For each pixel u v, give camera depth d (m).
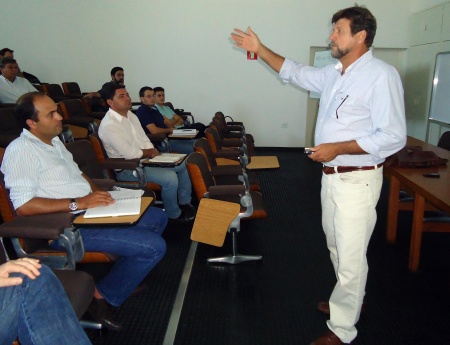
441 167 2.61
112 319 1.88
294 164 5.37
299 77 1.90
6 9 5.82
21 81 4.33
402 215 3.48
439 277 2.43
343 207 1.61
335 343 1.74
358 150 1.49
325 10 5.72
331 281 2.38
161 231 2.28
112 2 5.80
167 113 4.81
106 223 1.59
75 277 1.51
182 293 2.24
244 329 1.93
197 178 2.32
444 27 4.87
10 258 1.82
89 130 3.71
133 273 1.86
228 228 2.37
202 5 5.79
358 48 1.53
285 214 3.47
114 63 6.03
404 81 6.03
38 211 1.70
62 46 5.97
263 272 2.48
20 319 1.21
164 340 1.84
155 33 5.91
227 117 6.02
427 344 1.83
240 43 2.00
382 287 2.31
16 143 1.78
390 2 5.71
